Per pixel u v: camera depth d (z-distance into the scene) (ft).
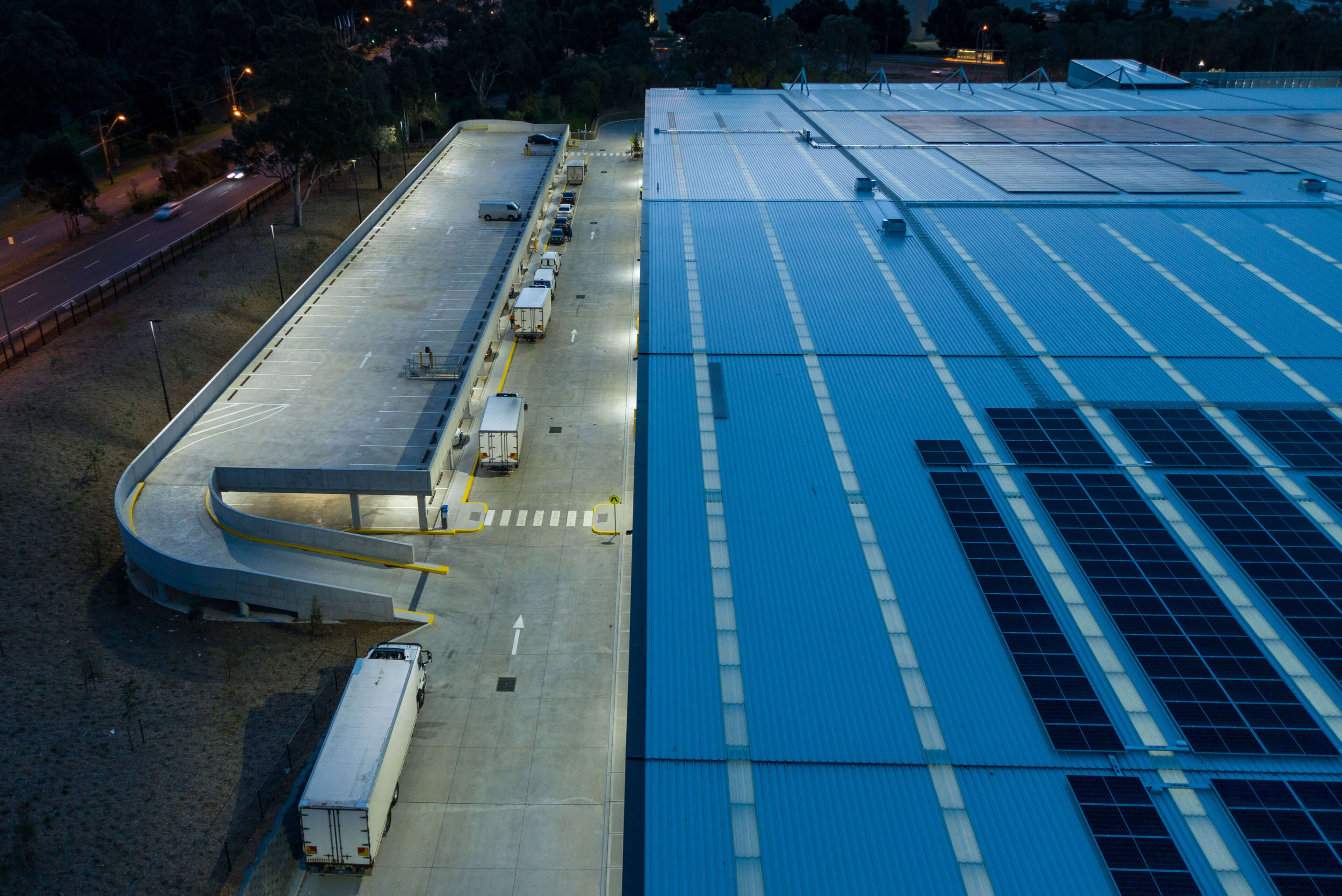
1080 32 561.84
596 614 144.56
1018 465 110.63
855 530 100.63
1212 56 560.20
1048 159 245.45
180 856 101.35
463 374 200.03
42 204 336.29
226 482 158.71
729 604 91.20
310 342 215.31
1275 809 71.05
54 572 145.69
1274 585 91.97
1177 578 92.99
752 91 392.27
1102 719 78.79
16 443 169.48
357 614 141.69
